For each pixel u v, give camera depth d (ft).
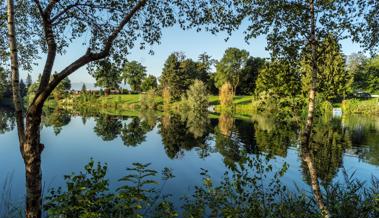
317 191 22.15
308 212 22.21
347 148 63.77
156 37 22.13
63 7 20.43
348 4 21.94
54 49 17.04
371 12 22.53
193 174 45.78
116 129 105.09
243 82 263.08
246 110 198.08
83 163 54.19
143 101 239.71
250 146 69.00
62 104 302.86
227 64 260.01
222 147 69.00
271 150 62.69
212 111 198.70
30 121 15.97
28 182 15.96
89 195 15.93
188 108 214.48
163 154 61.82
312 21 22.38
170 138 83.92
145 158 58.23
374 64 214.69
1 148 66.13
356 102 177.47
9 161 53.52
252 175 42.60
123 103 265.13
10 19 16.06
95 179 16.85
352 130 93.40
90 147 70.13
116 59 22.02
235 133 91.45
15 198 33.09
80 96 305.32
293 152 60.18
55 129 104.53
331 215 21.39
